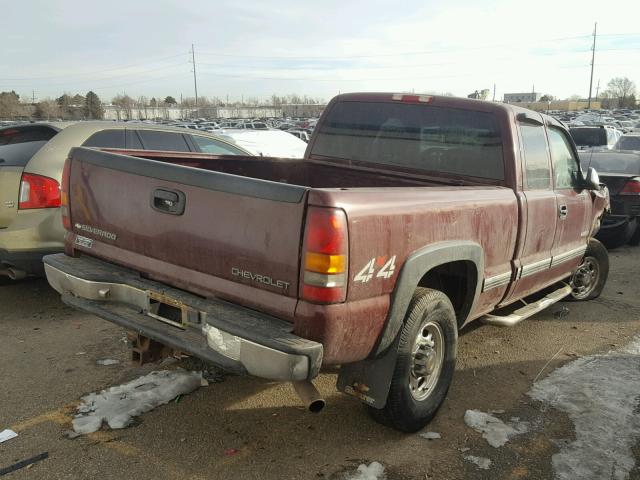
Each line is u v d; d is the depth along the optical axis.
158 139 6.48
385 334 2.96
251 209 2.75
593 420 3.65
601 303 6.32
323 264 2.56
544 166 4.57
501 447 3.32
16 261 5.13
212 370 4.17
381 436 3.40
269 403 3.75
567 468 3.13
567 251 5.12
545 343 5.05
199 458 3.11
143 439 3.27
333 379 4.16
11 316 5.20
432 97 4.45
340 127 4.95
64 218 3.73
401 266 2.96
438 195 3.28
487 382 4.21
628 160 10.05
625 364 4.59
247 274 2.79
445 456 3.22
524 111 4.36
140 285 3.19
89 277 3.27
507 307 5.64
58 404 3.62
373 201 2.79
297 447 3.26
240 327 2.66
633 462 3.20
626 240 9.35
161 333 2.99
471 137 4.26
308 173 5.07
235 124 50.19
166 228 3.10
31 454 3.09
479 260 3.60
